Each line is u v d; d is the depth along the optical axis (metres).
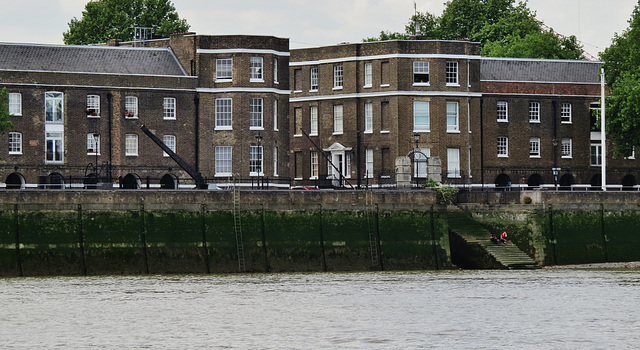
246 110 193.25
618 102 199.75
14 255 149.50
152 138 185.62
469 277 149.38
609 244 168.75
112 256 151.88
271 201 157.25
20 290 135.38
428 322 114.44
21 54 187.00
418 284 141.25
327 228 158.88
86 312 120.19
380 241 160.38
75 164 185.12
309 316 117.88
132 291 134.88
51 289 136.38
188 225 154.25
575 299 128.38
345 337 107.56
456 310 121.12
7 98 179.25
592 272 156.75
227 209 155.75
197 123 192.88
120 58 193.38
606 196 169.12
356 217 159.88
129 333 109.56
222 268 154.88
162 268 153.12
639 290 135.75
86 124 185.88
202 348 103.19
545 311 120.56
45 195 150.62
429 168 172.75
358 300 127.81
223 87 193.50
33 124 183.00
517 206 168.00
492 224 168.38
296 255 157.50
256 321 115.19
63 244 150.62
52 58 188.50
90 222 151.50
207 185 183.50
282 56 197.00
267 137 194.38
